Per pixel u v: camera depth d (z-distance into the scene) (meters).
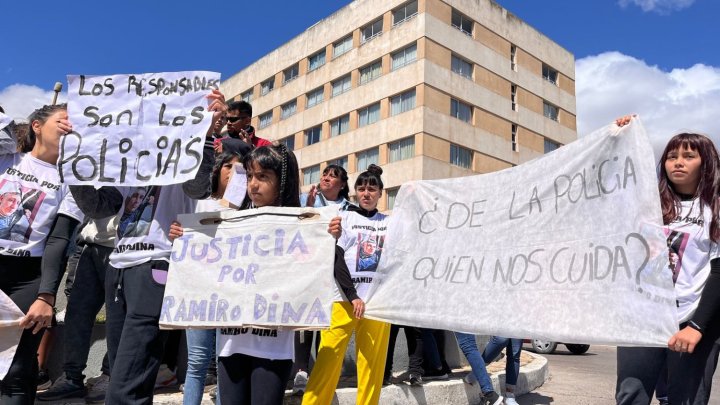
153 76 3.04
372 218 4.37
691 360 2.65
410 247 3.95
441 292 3.67
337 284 3.66
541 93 37.19
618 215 2.93
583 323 2.91
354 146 33.44
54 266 2.82
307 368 4.90
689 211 2.78
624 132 3.00
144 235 2.90
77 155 2.93
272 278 2.81
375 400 3.89
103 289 3.92
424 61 29.91
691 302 2.70
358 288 4.15
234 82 45.88
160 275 2.86
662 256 2.68
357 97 33.81
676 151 2.82
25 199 2.93
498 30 34.75
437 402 4.95
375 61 33.22
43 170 3.04
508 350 5.19
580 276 3.02
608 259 2.91
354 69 34.34
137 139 2.95
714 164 2.74
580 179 3.19
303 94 38.28
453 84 31.22
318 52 38.00
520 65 35.97
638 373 2.76
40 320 2.72
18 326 2.76
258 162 2.95
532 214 3.40
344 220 4.33
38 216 2.94
